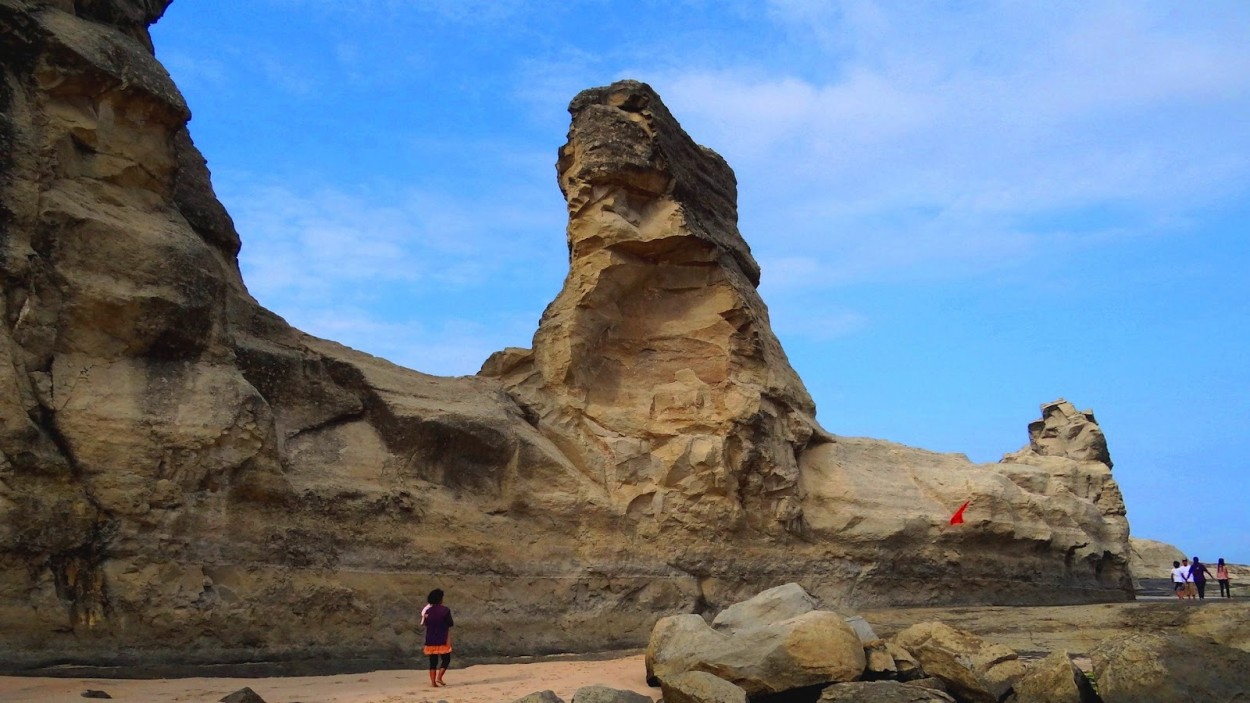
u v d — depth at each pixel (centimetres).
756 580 2678
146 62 1945
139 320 1777
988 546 3225
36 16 1794
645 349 2828
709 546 2603
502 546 2259
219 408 1825
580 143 2825
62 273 1717
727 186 3262
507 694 1630
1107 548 3666
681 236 2798
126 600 1634
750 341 2883
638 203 2866
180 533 1730
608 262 2730
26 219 1689
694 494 2608
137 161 1897
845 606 2823
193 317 1848
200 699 1452
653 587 2458
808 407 3170
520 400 2584
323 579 1922
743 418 2727
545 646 2208
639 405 2730
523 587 2252
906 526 3005
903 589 2991
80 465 1650
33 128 1745
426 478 2242
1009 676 1741
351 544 2006
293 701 1498
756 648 1706
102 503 1653
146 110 1920
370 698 1548
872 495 3031
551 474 2423
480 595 2169
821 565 2852
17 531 1541
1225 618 1950
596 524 2438
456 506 2238
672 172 2864
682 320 2872
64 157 1786
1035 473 3647
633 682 1819
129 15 2156
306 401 2141
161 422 1748
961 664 1744
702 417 2717
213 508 1786
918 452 3516
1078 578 3500
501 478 2369
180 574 1711
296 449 2058
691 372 2814
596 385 2717
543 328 2730
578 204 2783
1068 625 2367
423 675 1828
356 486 2069
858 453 3275
